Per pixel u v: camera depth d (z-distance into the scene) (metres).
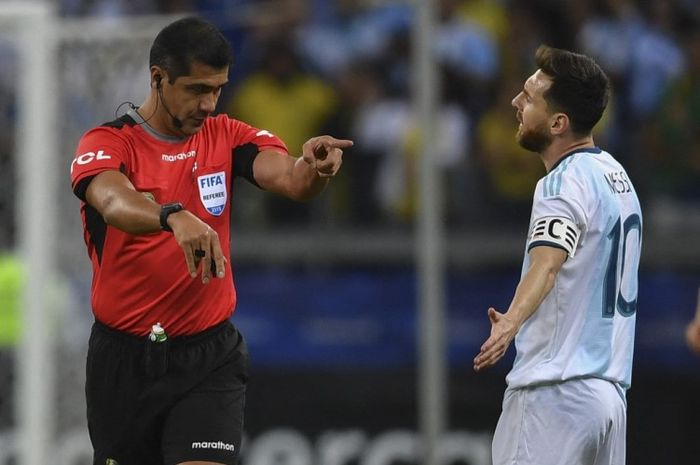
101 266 16.03
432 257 24.95
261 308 31.86
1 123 26.95
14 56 31.41
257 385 31.52
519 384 16.11
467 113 36.78
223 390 16.28
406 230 34.66
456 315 32.69
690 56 39.00
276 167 15.82
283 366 31.70
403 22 37.44
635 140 37.47
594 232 15.88
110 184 14.59
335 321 32.09
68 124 24.38
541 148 16.59
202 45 15.22
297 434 31.52
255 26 36.84
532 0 38.25
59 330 24.78
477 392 32.19
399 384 31.97
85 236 16.17
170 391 16.11
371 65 37.19
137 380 16.14
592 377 15.99
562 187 15.84
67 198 24.66
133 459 16.61
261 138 16.22
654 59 38.56
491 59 37.53
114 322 16.12
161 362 15.99
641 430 32.69
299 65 36.94
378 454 31.67
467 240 33.50
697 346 19.27
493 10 38.09
